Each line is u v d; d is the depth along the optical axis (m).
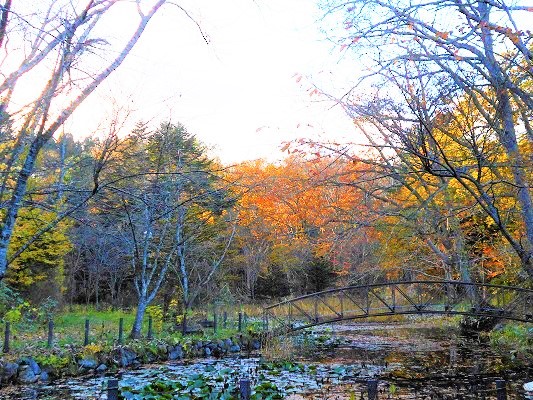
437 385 9.53
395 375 10.57
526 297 14.25
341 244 15.66
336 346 15.73
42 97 5.71
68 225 15.53
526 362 11.91
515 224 12.78
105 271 26.67
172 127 13.27
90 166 7.27
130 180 7.55
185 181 8.93
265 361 12.78
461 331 18.92
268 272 31.52
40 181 7.55
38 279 18.77
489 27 7.18
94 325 17.77
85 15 5.69
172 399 7.82
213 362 12.78
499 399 6.09
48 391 9.16
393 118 8.59
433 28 7.54
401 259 17.80
